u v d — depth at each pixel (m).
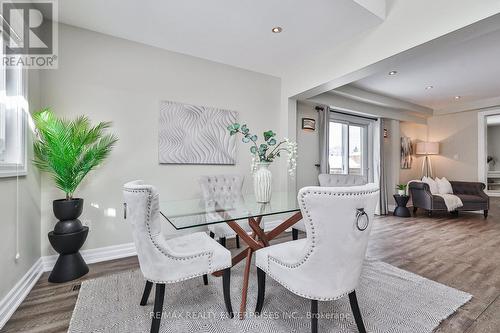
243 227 2.32
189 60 3.08
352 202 1.16
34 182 2.10
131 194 1.33
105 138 2.42
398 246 3.01
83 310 1.62
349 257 1.23
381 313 1.60
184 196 3.02
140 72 2.76
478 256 2.66
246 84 3.53
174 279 1.40
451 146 5.81
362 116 5.24
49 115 1.98
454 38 2.01
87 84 2.48
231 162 3.35
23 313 1.60
